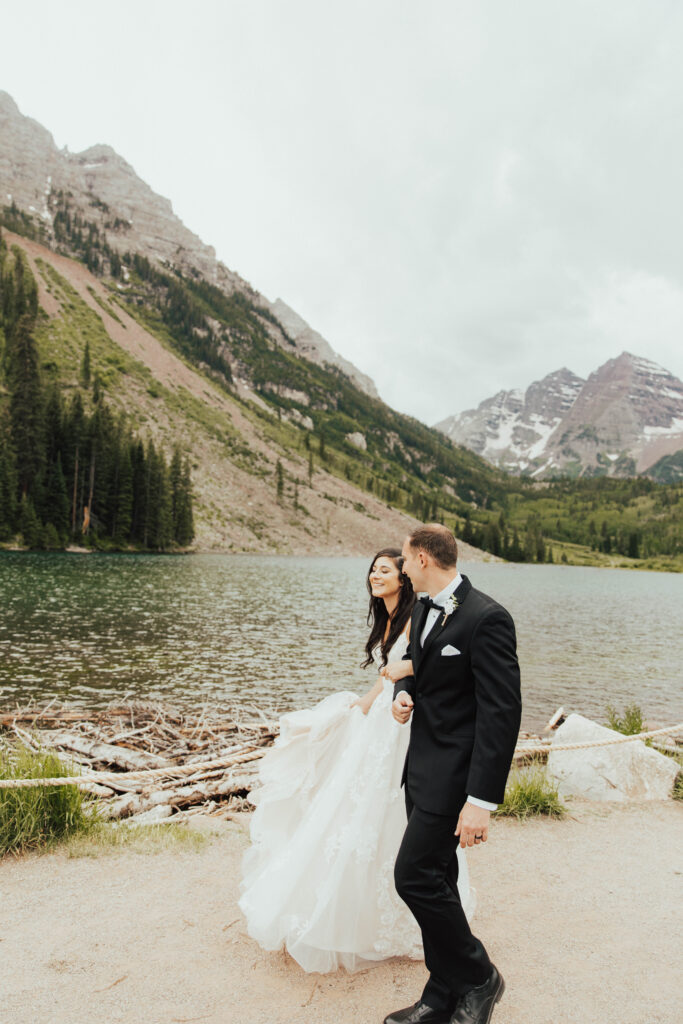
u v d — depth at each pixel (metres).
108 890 4.04
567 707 16.19
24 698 13.75
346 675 17.98
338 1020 2.71
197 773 7.69
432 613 2.82
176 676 16.75
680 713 16.06
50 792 5.00
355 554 122.31
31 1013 2.69
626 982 3.11
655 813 6.02
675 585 104.25
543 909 3.96
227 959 3.20
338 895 3.00
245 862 3.63
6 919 3.60
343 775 3.23
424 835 2.58
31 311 142.12
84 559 64.31
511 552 182.62
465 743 2.64
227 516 118.38
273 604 35.62
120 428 99.56
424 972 3.14
